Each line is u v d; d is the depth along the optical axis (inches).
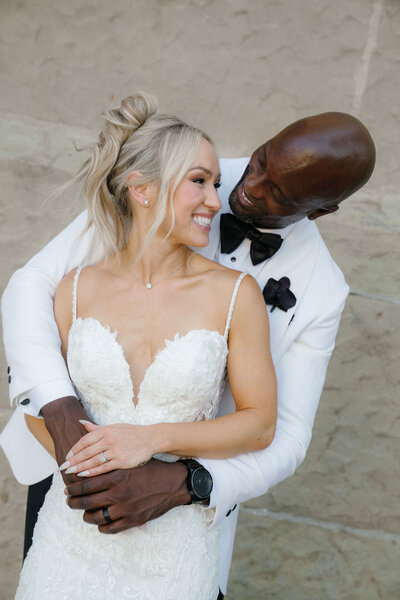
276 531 123.9
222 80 119.2
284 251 84.6
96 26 120.3
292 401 82.0
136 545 75.1
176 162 76.0
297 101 118.1
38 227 122.9
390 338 118.4
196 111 120.0
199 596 76.7
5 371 123.4
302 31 117.0
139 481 71.4
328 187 72.8
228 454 75.9
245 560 124.9
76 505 71.4
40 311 81.8
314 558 123.5
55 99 121.8
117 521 71.3
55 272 85.8
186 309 78.8
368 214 117.6
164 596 74.6
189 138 76.9
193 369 75.3
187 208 77.0
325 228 118.3
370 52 115.9
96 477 71.0
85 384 78.4
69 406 76.6
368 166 73.6
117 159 80.4
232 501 75.9
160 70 120.2
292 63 117.6
